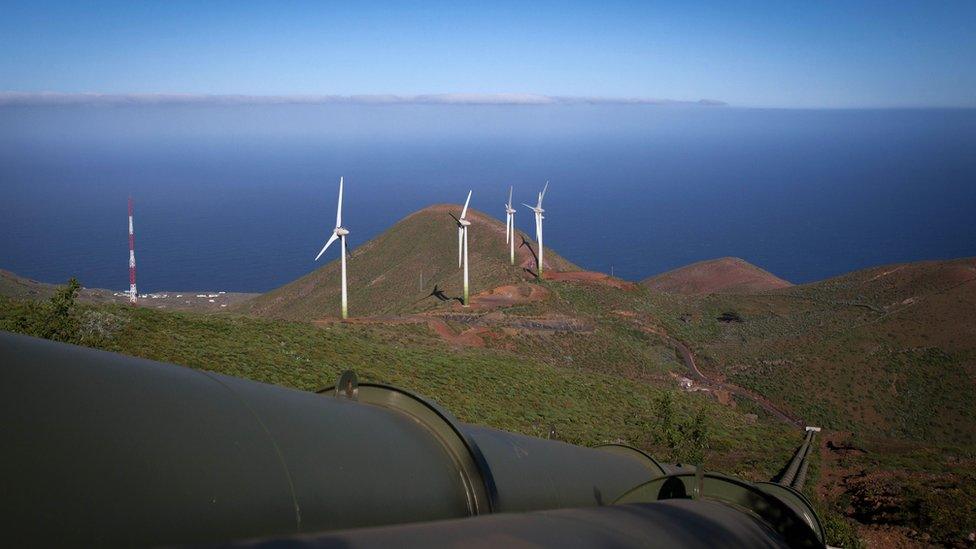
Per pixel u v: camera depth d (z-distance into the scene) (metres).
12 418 3.11
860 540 21.38
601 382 60.62
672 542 4.44
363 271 163.88
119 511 2.99
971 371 87.00
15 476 2.83
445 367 50.59
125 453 3.28
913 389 85.31
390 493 4.42
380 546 3.17
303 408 4.83
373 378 40.00
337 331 57.34
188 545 2.82
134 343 32.22
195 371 4.75
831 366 91.25
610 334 93.94
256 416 4.25
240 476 3.63
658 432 36.00
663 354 95.12
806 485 28.12
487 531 3.77
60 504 2.84
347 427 4.84
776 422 75.25
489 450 6.85
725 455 37.44
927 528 22.70
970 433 76.12
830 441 48.03
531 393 48.69
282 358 38.78
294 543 3.01
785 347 100.31
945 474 30.44
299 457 4.10
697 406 61.47
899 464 33.69
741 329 114.50
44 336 23.25
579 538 3.93
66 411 3.34
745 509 6.48
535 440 8.65
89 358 4.06
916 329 101.25
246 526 3.43
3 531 2.62
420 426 5.57
